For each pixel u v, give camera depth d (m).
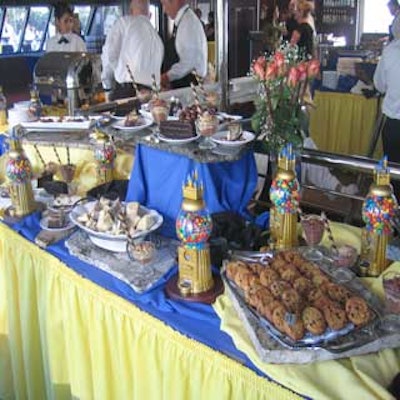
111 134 1.70
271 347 0.98
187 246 1.20
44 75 2.84
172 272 1.33
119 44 3.44
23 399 1.77
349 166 1.64
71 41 4.50
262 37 4.63
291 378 0.94
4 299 1.74
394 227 1.35
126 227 1.39
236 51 5.25
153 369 1.23
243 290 1.13
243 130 1.62
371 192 1.25
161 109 1.69
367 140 3.67
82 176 1.96
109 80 3.55
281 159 1.34
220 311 1.15
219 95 2.48
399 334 1.00
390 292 1.06
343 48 4.30
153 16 5.70
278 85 1.41
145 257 1.34
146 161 1.64
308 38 3.59
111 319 1.30
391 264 1.29
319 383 0.93
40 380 1.68
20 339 1.70
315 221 1.33
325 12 4.61
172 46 3.54
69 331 1.43
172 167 1.57
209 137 1.55
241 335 1.05
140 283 1.28
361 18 4.64
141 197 1.66
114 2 8.23
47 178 1.94
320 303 1.02
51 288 1.46
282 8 5.02
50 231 1.57
